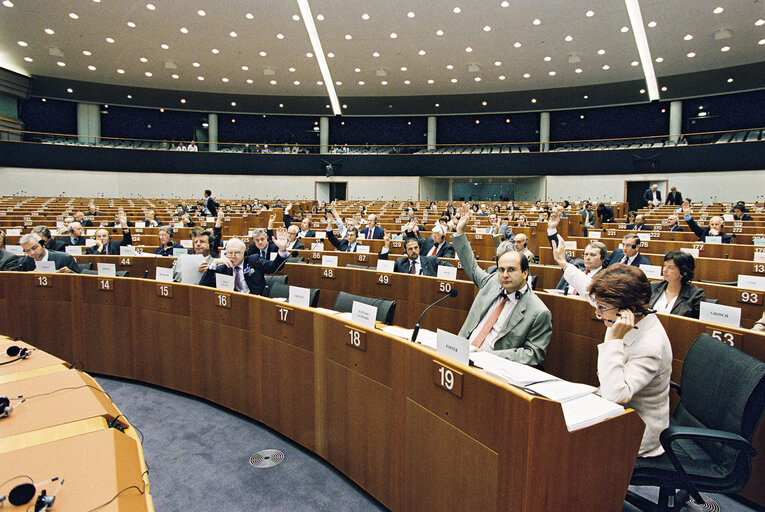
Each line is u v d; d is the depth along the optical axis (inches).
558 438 50.3
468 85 721.6
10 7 485.4
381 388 77.5
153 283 132.7
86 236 310.0
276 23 525.3
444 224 355.9
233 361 116.6
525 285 99.1
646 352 65.3
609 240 299.1
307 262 231.5
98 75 685.3
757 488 79.7
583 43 558.9
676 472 63.5
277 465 94.7
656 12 477.4
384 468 77.5
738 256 229.6
